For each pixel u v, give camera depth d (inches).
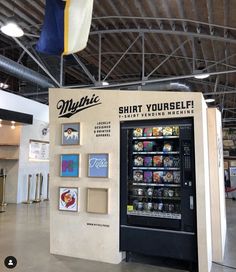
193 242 146.5
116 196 163.3
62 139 178.7
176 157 162.2
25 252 175.2
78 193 171.6
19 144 374.9
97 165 168.6
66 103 181.2
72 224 171.9
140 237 156.9
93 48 332.2
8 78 463.2
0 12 249.9
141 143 169.5
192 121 151.9
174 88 392.8
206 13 232.2
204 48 297.6
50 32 142.6
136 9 241.3
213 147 176.7
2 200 357.1
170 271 149.0
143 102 162.2
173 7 230.2
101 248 163.6
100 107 171.9
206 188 150.0
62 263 158.1
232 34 256.7
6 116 318.3
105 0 229.8
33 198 398.0
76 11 135.3
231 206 388.8
